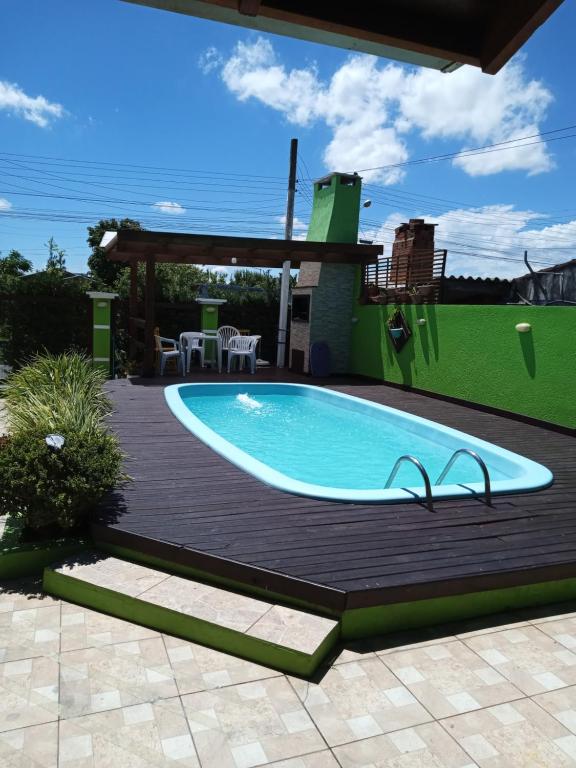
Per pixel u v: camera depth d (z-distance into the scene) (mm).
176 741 2373
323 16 1868
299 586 3289
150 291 11352
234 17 1911
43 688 2678
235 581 3486
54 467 3758
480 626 3445
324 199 13852
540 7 1729
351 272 13477
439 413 8969
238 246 11219
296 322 14094
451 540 3988
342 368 13656
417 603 3371
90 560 3818
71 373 7141
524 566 3656
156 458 5680
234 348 13680
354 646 3164
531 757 2367
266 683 2795
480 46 2037
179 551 3641
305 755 2332
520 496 5031
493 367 8969
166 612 3203
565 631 3412
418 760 2330
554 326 7809
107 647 3047
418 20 1973
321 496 4617
